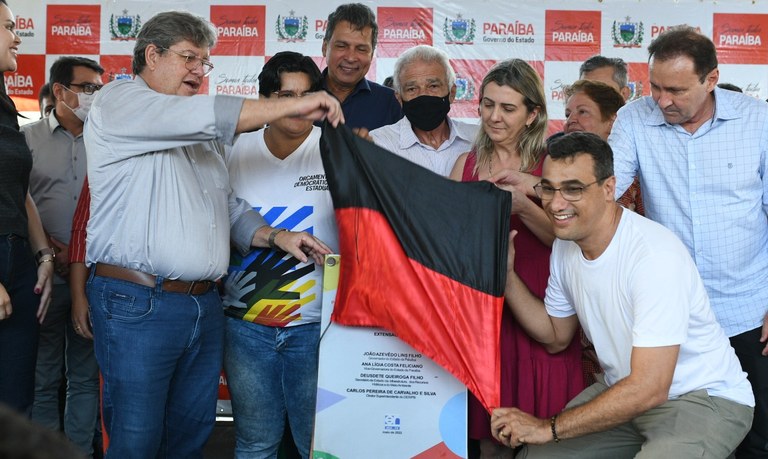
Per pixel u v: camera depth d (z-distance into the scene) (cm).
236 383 283
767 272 291
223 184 266
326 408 251
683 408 244
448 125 338
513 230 280
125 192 241
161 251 243
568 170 229
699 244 288
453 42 514
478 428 284
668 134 287
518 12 514
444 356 241
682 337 229
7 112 284
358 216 245
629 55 514
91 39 513
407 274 243
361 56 373
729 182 281
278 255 277
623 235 238
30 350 293
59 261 370
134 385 244
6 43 280
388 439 251
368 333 251
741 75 512
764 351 285
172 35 248
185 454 271
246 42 513
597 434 260
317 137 287
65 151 380
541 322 269
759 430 286
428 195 245
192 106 232
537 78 283
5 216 278
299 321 277
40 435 52
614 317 243
